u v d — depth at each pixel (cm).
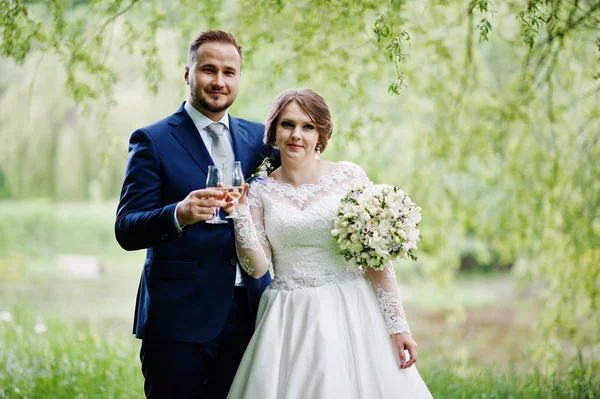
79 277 1549
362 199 323
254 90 621
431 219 736
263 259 328
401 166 773
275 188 340
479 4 362
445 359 623
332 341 315
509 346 1023
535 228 651
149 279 330
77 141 1312
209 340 325
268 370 315
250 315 348
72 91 496
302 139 334
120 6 505
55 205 1709
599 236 594
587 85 648
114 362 521
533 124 627
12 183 1332
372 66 583
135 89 1023
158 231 301
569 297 599
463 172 693
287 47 556
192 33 557
